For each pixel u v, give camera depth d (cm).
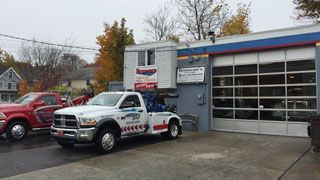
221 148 1168
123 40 3077
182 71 1723
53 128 1135
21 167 923
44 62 3944
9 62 6431
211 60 1669
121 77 3070
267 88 1493
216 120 1661
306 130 1379
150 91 1708
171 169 880
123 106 1194
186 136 1483
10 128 1381
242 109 1573
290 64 1426
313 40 1342
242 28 3484
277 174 816
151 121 1297
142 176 819
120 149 1175
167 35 4100
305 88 1382
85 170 882
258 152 1085
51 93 1559
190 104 1700
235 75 1595
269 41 1461
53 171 874
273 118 1475
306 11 2609
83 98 1719
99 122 1088
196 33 3688
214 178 792
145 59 1841
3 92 6184
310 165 896
